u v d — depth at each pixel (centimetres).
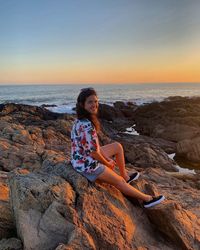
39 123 775
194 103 1384
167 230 203
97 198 196
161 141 805
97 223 182
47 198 179
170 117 1036
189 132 846
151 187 237
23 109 1023
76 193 193
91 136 192
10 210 201
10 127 590
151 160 600
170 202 217
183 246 197
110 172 202
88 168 196
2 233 197
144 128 1012
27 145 492
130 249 180
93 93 192
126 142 735
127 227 191
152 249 189
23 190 178
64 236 173
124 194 215
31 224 173
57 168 212
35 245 168
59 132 678
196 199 330
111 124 1112
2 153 415
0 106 1034
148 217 213
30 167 376
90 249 163
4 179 292
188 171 604
